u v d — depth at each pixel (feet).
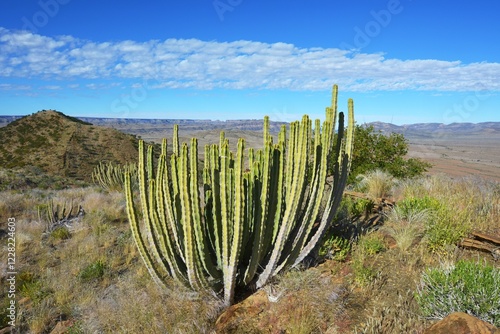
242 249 15.55
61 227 36.27
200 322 13.74
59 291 21.62
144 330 14.01
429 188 29.45
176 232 15.53
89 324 16.80
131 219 15.17
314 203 15.51
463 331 9.61
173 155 15.16
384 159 51.21
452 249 16.26
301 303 13.41
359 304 13.16
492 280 11.71
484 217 19.99
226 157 13.76
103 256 26.78
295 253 15.67
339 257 16.38
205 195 16.62
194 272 14.06
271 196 15.48
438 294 11.93
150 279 19.95
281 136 16.30
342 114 16.98
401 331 11.13
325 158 15.05
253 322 13.17
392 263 15.89
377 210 24.21
